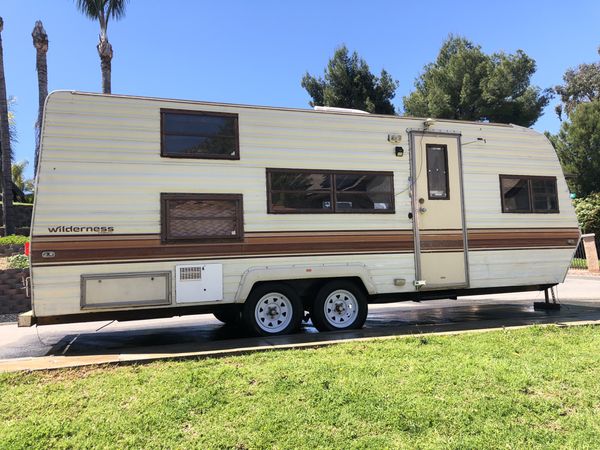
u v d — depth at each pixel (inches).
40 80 698.8
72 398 165.6
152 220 263.9
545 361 205.2
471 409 156.3
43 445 134.3
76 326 361.1
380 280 304.8
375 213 307.3
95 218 254.1
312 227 293.0
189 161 273.7
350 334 273.4
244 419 149.6
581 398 166.1
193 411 155.3
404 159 319.3
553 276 352.8
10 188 733.3
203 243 271.4
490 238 335.6
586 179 1045.8
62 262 247.3
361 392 169.6
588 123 1045.8
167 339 299.9
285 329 285.9
